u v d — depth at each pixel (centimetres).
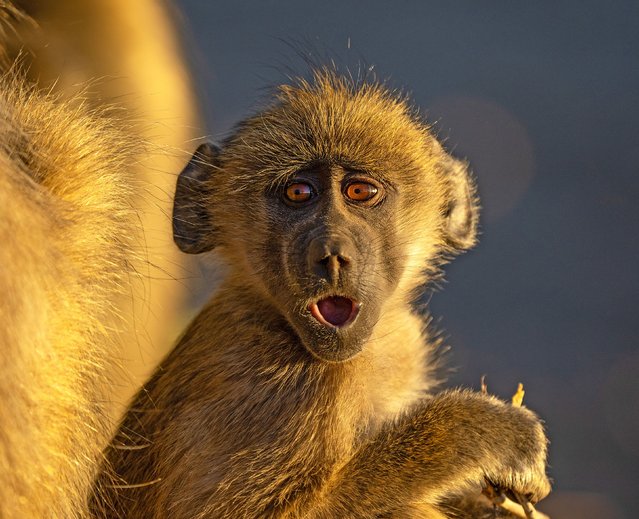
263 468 957
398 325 1085
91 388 802
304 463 961
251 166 1064
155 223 1234
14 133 794
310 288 972
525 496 963
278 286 1005
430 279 1131
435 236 1131
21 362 676
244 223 1051
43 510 713
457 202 1152
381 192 1046
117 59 1279
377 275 1005
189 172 1112
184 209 1110
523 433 967
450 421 966
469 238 1160
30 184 735
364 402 1011
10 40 1142
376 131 1061
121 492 977
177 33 1407
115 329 851
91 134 861
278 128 1073
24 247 688
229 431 975
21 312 676
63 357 750
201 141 1222
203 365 1009
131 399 1067
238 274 1051
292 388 984
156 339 1245
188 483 959
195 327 1056
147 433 1000
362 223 1023
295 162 1041
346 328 968
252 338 1010
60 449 743
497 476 959
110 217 844
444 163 1148
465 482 958
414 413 984
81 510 777
